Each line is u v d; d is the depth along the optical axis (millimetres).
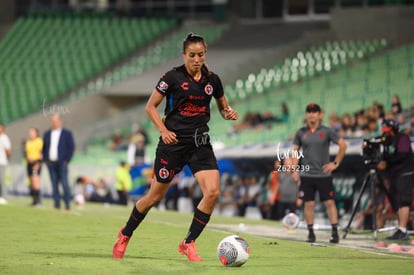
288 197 62875
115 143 110000
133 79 134000
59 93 136500
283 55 129375
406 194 45906
